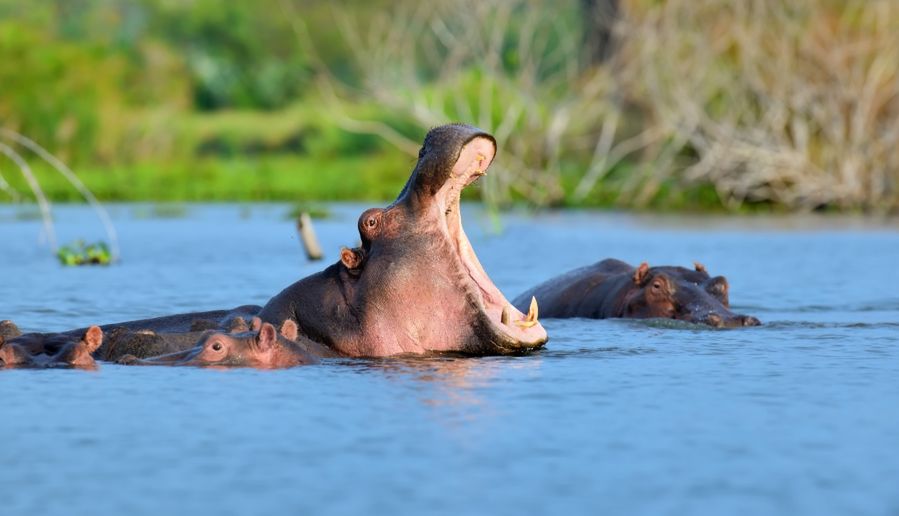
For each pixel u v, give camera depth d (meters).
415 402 29.48
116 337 35.91
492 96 135.38
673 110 124.19
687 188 126.75
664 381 32.41
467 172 36.34
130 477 23.27
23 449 25.28
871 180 120.88
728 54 123.75
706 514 21.03
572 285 49.34
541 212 120.69
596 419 27.75
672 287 45.88
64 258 69.06
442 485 22.62
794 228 99.50
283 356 34.75
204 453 24.88
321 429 26.75
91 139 166.88
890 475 23.33
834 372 33.97
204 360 34.44
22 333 38.19
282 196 142.38
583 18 147.62
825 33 121.06
